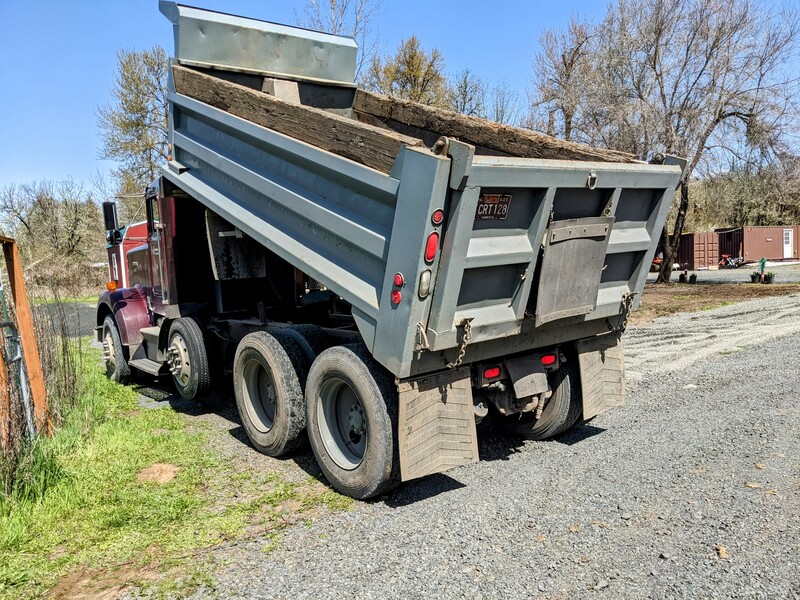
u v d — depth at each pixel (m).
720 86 22.06
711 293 19.72
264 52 6.10
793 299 16.14
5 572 3.33
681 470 4.42
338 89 6.58
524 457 4.95
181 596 3.05
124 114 32.94
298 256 4.54
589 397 5.01
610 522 3.65
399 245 3.60
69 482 4.41
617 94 22.19
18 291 5.19
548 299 4.04
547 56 24.75
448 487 4.35
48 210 33.66
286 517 3.93
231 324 6.36
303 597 2.99
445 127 5.77
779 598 2.81
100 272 25.31
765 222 48.31
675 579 3.00
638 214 4.73
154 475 4.71
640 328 12.14
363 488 4.06
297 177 4.51
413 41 27.16
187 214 6.52
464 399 4.11
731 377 7.32
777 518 3.58
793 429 5.21
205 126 5.61
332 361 4.23
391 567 3.24
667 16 21.98
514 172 3.54
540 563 3.22
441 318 3.62
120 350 7.76
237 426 6.00
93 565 3.39
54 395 5.73
